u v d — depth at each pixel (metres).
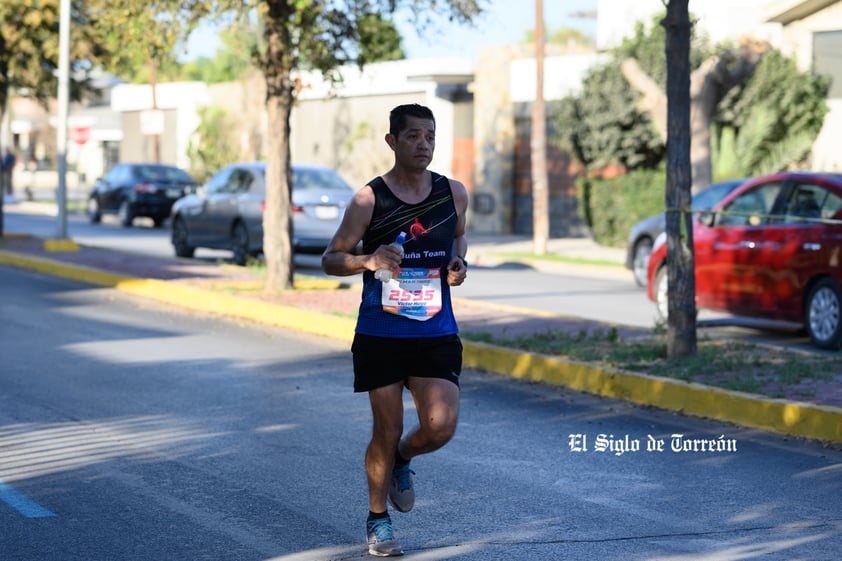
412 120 8.73
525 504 10.64
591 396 15.58
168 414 14.46
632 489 11.15
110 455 12.41
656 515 10.29
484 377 16.94
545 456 12.43
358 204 8.80
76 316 23.08
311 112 63.19
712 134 38.47
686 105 16.28
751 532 9.79
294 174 33.12
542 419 14.20
